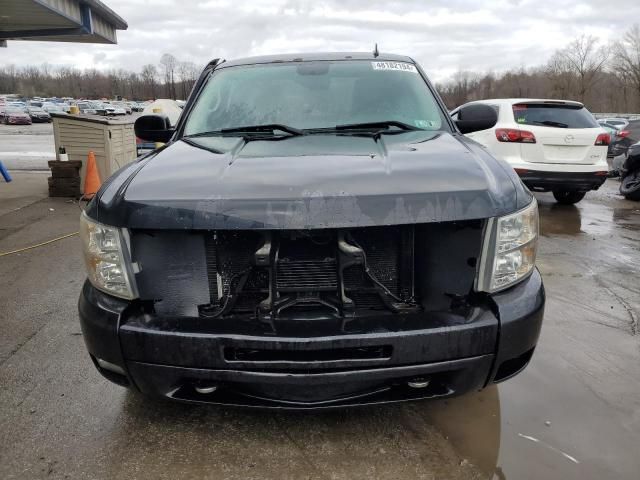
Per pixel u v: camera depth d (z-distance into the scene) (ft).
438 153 7.91
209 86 11.53
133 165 8.27
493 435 8.05
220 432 8.19
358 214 6.41
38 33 37.96
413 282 7.38
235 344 6.50
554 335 11.52
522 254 7.09
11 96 340.59
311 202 6.44
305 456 7.63
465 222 6.95
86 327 7.13
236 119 10.44
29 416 8.64
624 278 15.46
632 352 10.73
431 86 11.25
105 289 7.09
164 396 7.00
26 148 66.85
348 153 8.03
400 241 7.34
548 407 8.79
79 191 29.12
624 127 49.03
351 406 6.91
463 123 11.07
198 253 7.10
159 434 8.16
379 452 7.69
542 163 24.64
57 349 11.03
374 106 10.48
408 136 9.23
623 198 30.60
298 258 7.07
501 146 25.14
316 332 6.49
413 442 7.91
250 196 6.55
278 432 8.17
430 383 7.08
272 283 6.88
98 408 8.87
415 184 6.75
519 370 7.35
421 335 6.51
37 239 20.13
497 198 6.86
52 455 7.69
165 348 6.66
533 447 7.77
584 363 10.27
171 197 6.72
